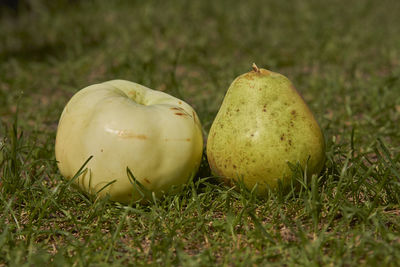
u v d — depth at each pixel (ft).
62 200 2.48
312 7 7.43
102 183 2.39
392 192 2.43
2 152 2.63
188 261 2.21
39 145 2.89
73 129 2.41
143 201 2.44
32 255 2.25
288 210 2.39
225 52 4.89
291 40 5.40
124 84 2.52
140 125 2.38
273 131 2.37
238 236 2.33
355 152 2.76
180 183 2.44
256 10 7.04
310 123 2.40
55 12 6.87
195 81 3.86
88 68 4.30
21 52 4.89
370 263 2.18
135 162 2.38
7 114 3.25
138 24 5.98
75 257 2.23
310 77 3.85
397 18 6.86
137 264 2.22
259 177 2.39
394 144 2.84
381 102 3.19
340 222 2.32
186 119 2.44
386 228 2.31
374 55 4.75
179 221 2.38
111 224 2.39
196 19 6.43
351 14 7.00
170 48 4.92
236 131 2.39
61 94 3.66
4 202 2.41
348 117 3.12
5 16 6.82
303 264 2.20
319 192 2.47
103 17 6.59
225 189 2.46
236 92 2.40
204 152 2.65
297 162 2.38
